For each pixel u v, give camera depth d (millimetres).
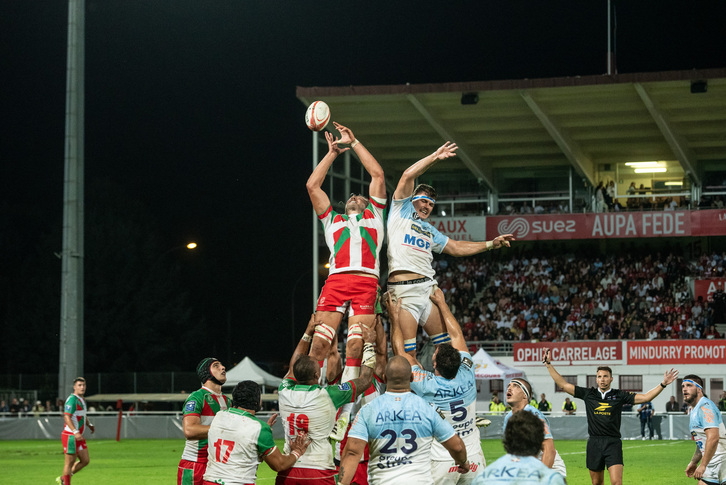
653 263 41188
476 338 39375
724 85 34125
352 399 8781
